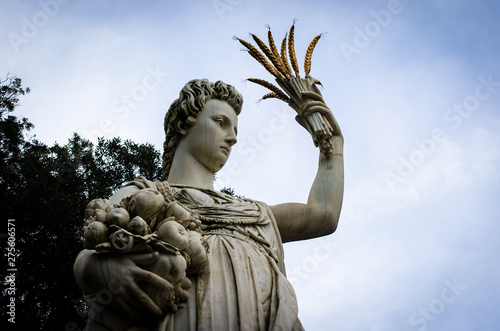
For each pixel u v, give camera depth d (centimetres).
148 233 366
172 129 517
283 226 498
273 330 383
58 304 796
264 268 424
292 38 599
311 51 605
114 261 356
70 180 898
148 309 368
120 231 355
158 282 356
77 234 834
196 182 496
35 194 845
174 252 362
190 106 509
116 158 972
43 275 809
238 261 413
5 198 834
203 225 443
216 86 528
